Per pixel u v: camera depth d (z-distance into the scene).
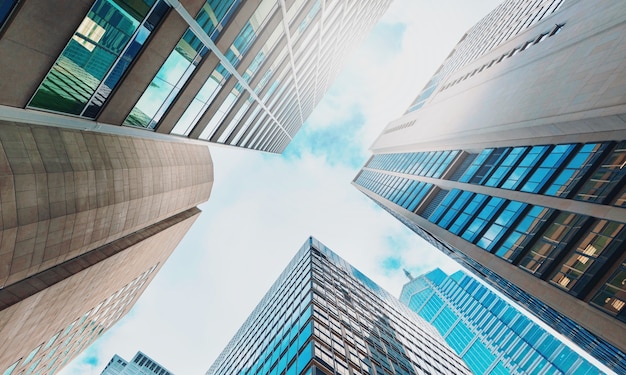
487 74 56.38
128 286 49.62
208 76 19.48
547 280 25.23
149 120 18.64
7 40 9.41
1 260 19.97
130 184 31.25
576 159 28.50
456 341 133.88
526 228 29.73
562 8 48.00
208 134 26.78
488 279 41.75
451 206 44.56
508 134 37.16
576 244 24.75
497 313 123.06
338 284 51.91
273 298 60.41
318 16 28.70
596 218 24.12
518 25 65.94
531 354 100.50
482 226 35.44
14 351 29.70
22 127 21.62
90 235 27.38
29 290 25.03
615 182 24.05
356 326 39.81
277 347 37.62
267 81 29.27
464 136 46.78
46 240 22.64
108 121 16.02
